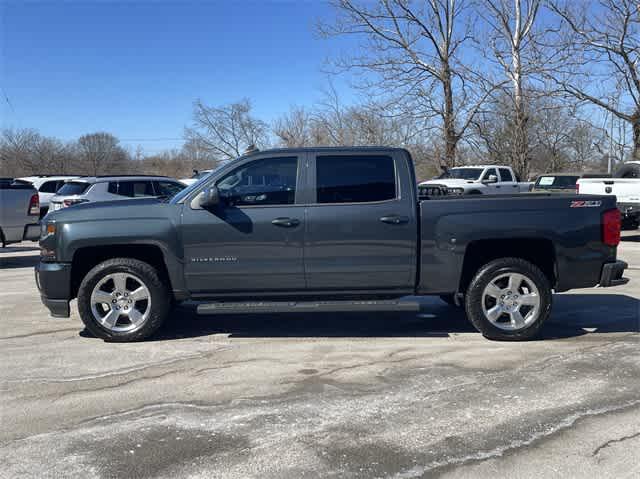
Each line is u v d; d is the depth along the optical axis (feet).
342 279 18.69
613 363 16.62
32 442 12.03
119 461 11.19
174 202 18.94
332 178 18.71
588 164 97.45
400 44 78.54
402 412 13.32
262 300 19.25
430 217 18.49
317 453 11.42
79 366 16.76
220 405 13.84
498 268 18.60
